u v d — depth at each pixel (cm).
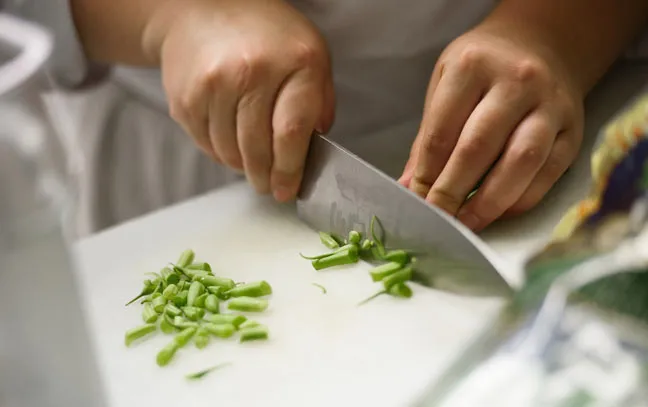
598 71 51
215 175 64
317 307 39
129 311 40
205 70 44
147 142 65
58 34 52
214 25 46
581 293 28
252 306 39
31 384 26
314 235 45
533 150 40
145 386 36
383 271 40
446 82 42
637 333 27
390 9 53
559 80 44
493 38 45
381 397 34
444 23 55
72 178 26
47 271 25
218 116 45
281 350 37
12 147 23
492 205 41
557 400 26
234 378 36
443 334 37
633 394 26
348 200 42
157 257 44
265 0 48
